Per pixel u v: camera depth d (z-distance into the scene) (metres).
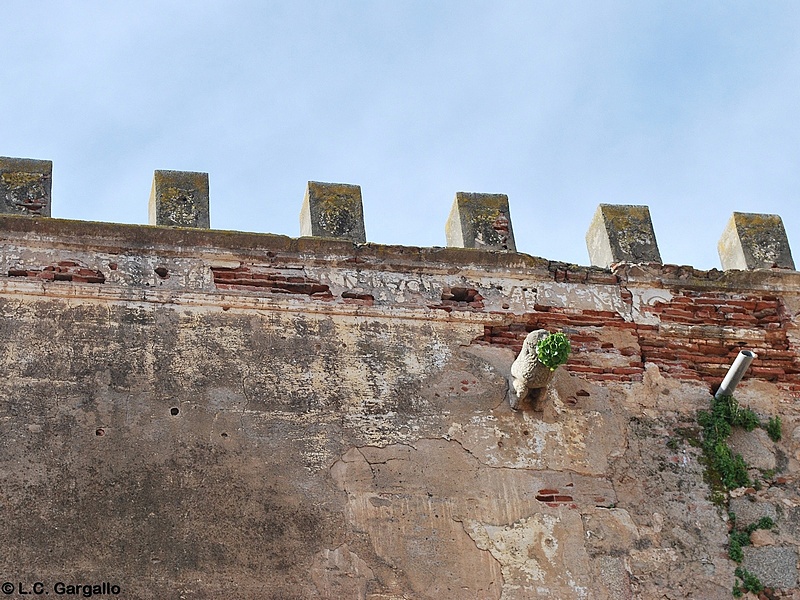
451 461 10.49
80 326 10.38
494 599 9.97
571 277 11.72
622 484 10.73
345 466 10.27
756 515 10.78
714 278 11.96
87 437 9.88
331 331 10.90
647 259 12.05
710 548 10.55
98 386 10.13
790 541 10.68
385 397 10.68
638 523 10.55
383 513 10.12
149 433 10.02
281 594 9.59
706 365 11.58
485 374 11.01
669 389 11.34
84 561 9.36
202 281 10.90
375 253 11.38
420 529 10.12
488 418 10.77
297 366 10.66
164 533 9.62
